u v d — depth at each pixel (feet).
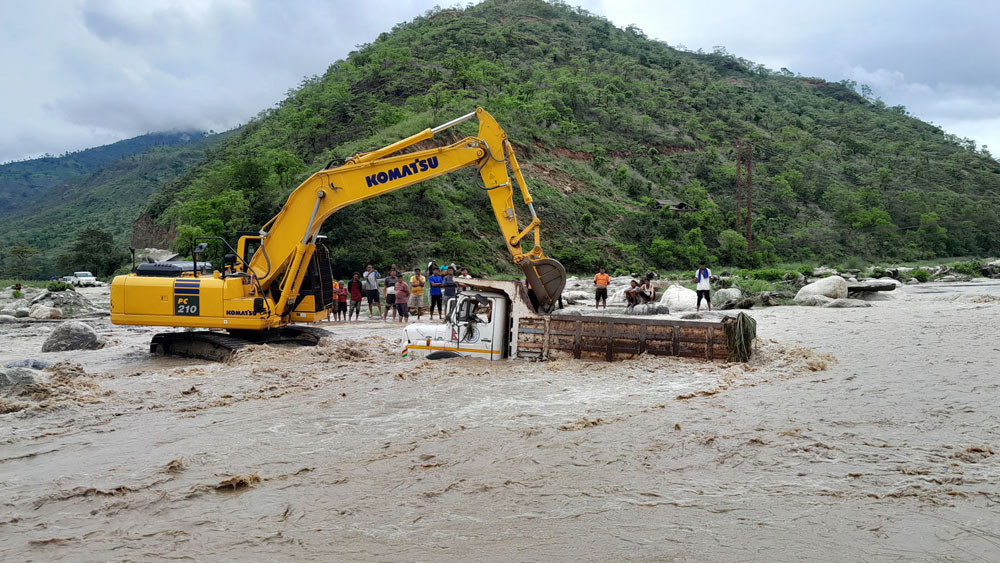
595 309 86.48
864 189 328.49
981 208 334.24
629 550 16.24
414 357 43.73
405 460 23.15
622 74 409.49
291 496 20.01
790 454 23.20
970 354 42.27
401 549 16.46
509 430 26.63
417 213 189.16
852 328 58.13
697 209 265.13
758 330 59.16
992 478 20.56
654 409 29.73
